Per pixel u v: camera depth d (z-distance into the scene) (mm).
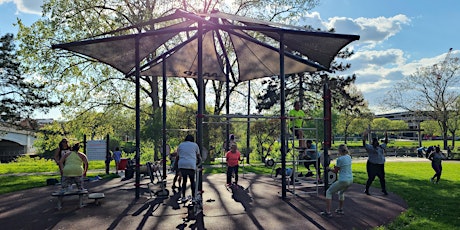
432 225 7074
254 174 16875
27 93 23406
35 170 22734
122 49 12508
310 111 35750
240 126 33688
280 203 9281
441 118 44500
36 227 6949
